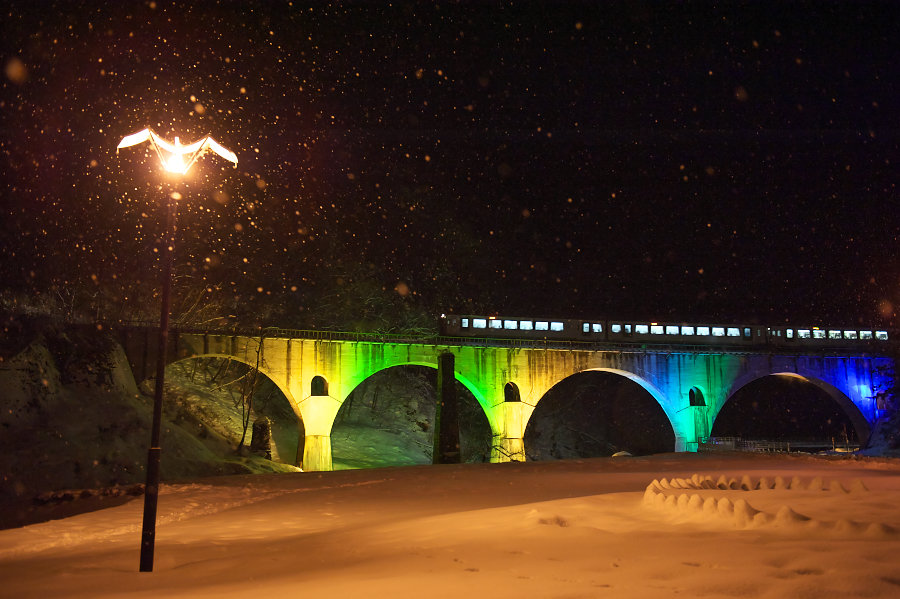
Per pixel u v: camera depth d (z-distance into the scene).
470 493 22.72
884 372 80.31
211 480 28.86
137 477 37.31
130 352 54.91
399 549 9.98
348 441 76.00
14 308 45.28
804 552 6.81
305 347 63.91
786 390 96.81
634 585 6.18
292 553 10.96
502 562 7.99
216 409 64.94
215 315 63.72
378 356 66.81
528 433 89.50
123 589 8.74
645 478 27.94
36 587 9.23
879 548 6.71
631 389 94.62
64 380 41.59
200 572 9.81
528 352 72.44
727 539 8.11
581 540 9.09
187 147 12.68
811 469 31.73
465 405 85.75
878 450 71.75
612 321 76.50
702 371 77.44
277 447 70.75
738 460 41.09
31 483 32.31
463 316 72.38
